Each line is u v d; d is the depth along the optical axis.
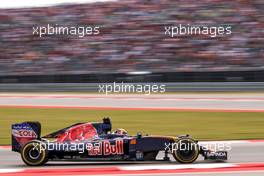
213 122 38.75
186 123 38.34
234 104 50.50
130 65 81.06
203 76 66.88
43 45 89.75
